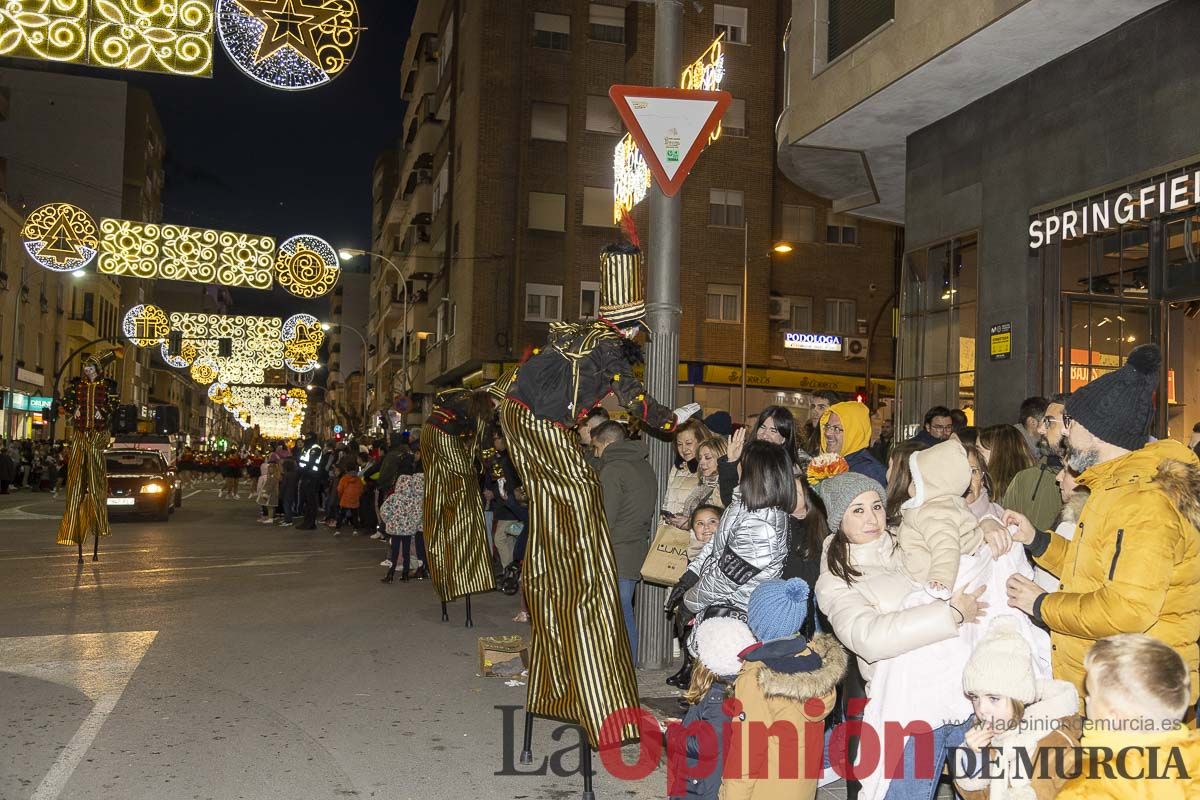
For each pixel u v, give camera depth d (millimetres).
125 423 22500
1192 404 11461
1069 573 3822
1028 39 9867
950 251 12109
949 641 3980
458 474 9500
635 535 7418
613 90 7727
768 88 36656
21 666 7871
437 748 5949
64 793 5098
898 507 4465
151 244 22266
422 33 48156
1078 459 3869
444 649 8727
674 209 8164
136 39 9867
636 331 5332
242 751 5828
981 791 3932
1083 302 10438
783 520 4762
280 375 79500
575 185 36406
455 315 39531
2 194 44438
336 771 5512
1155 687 2951
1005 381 11000
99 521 14258
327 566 14828
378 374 71812
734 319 36125
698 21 36156
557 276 36531
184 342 40969
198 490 47312
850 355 36594
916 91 11234
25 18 9648
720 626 4191
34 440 48625
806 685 3957
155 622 9820
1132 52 9492
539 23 36969
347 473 21297
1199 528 3518
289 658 8281
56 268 21641
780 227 37188
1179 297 9625
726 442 7277
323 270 23234
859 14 11758
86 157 65000
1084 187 10031
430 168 48125
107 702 6828
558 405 5230
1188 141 8906
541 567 5219
